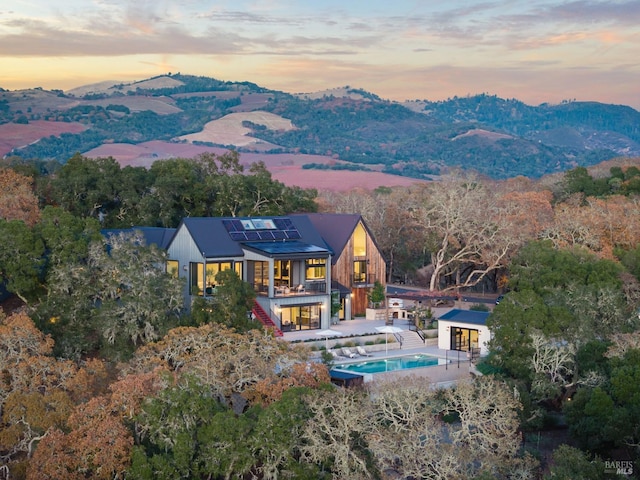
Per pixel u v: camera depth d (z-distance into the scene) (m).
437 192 79.62
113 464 33.38
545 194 100.56
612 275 61.69
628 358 45.00
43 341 42.91
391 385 38.59
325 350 54.28
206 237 60.03
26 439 35.44
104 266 49.50
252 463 35.06
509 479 37.28
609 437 40.94
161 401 35.53
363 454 36.75
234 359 40.31
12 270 50.12
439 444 36.78
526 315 50.69
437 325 63.44
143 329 46.56
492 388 40.38
